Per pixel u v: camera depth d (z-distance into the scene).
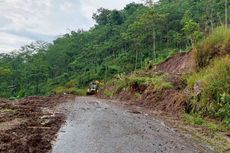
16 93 87.75
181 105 19.02
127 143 10.81
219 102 16.08
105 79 71.44
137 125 14.26
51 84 91.06
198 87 18.38
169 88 22.91
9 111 17.67
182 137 12.49
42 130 12.63
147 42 78.56
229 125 14.49
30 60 131.38
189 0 95.81
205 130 14.02
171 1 108.12
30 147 10.10
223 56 19.88
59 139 11.19
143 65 67.19
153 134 12.54
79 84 78.75
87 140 11.05
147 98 25.11
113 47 94.75
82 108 20.64
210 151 10.76
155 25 77.31
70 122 14.69
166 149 10.37
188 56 33.22
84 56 106.50
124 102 26.95
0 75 97.50
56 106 21.75
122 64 78.25
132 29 80.50
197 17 73.62
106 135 11.88
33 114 16.88
